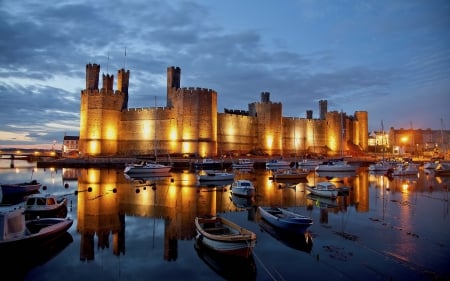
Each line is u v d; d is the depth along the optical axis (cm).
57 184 3372
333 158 7144
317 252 1360
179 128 6194
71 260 1305
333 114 8488
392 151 10519
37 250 1389
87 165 5641
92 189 3017
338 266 1223
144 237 1583
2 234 1274
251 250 1307
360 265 1234
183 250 1408
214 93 6406
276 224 1670
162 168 4419
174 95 6334
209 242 1331
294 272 1174
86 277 1162
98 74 6662
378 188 3300
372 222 1853
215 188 3177
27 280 1141
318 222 1847
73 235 1611
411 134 11606
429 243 1480
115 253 1375
